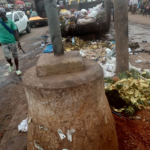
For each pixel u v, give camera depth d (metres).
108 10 8.14
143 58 4.75
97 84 1.47
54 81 1.43
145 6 15.31
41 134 1.54
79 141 1.48
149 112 2.55
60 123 1.44
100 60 4.59
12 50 4.54
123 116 2.54
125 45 3.26
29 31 12.99
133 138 2.09
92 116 1.50
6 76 4.88
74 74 1.52
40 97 1.41
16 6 24.31
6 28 4.23
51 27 1.64
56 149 1.51
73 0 13.89
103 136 1.61
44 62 1.59
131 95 2.71
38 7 1.89
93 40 7.43
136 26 10.77
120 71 3.46
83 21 7.08
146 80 3.04
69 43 7.09
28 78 1.58
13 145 2.26
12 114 3.03
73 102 1.39
